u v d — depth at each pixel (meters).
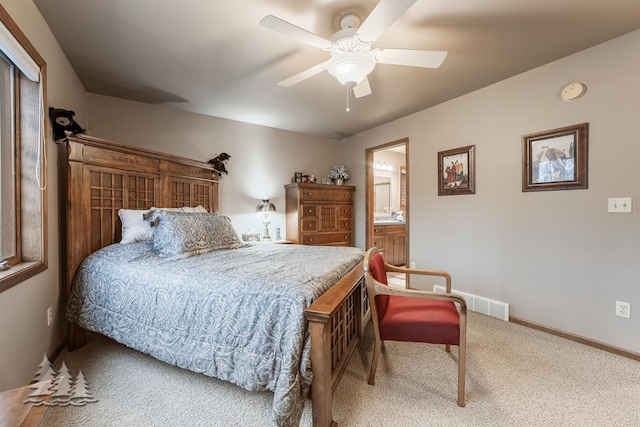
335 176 4.60
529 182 2.50
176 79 2.64
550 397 1.55
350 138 4.72
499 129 2.70
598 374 1.77
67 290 2.02
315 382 1.22
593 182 2.14
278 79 2.64
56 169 2.02
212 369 1.39
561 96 2.28
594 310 2.14
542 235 2.43
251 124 4.02
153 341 1.59
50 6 1.68
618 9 1.71
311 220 4.16
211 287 1.48
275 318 1.29
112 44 2.08
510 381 1.69
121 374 1.75
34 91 1.70
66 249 2.09
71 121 2.01
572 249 2.25
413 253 3.57
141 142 3.18
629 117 1.97
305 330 1.25
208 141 3.65
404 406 1.48
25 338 1.51
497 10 1.71
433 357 2.00
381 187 5.84
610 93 2.04
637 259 1.95
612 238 2.05
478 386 1.65
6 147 1.57
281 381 1.17
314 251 2.54
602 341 2.10
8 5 1.39
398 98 3.08
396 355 2.03
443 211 3.23
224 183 3.80
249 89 2.86
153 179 2.76
